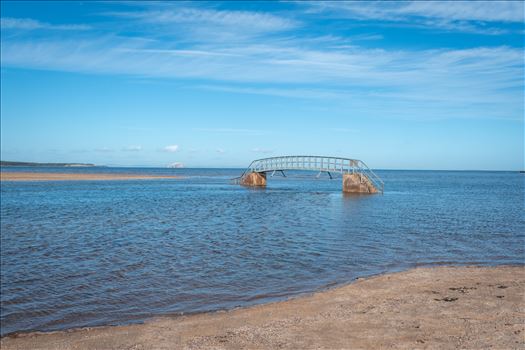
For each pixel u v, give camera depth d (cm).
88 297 1180
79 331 924
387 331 838
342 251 1731
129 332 901
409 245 1859
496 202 4088
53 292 1227
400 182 9706
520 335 792
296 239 2008
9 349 840
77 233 2206
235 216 2931
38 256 1673
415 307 984
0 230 2308
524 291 1095
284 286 1250
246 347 787
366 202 4066
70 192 5266
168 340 843
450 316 912
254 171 6881
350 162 5141
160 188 6381
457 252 1719
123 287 1266
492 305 980
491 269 1368
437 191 5969
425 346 757
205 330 893
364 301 1049
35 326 985
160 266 1502
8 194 4850
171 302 1127
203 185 7325
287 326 892
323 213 3109
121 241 1978
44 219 2767
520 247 1825
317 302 1059
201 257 1634
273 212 3186
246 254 1681
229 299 1141
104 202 4019
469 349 736
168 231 2266
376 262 1541
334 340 803
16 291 1237
